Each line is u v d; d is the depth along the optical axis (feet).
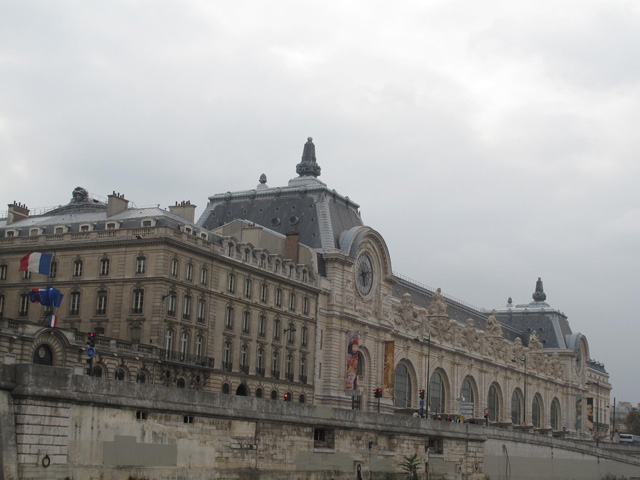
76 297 307.99
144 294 296.92
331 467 236.22
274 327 350.02
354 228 403.34
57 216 345.51
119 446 179.52
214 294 318.65
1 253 322.14
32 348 248.52
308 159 433.48
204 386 310.65
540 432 627.87
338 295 384.27
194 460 196.24
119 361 274.77
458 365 500.33
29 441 161.68
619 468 403.34
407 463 258.98
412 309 453.58
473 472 300.61
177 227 311.47
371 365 405.39
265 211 420.36
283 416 220.23
